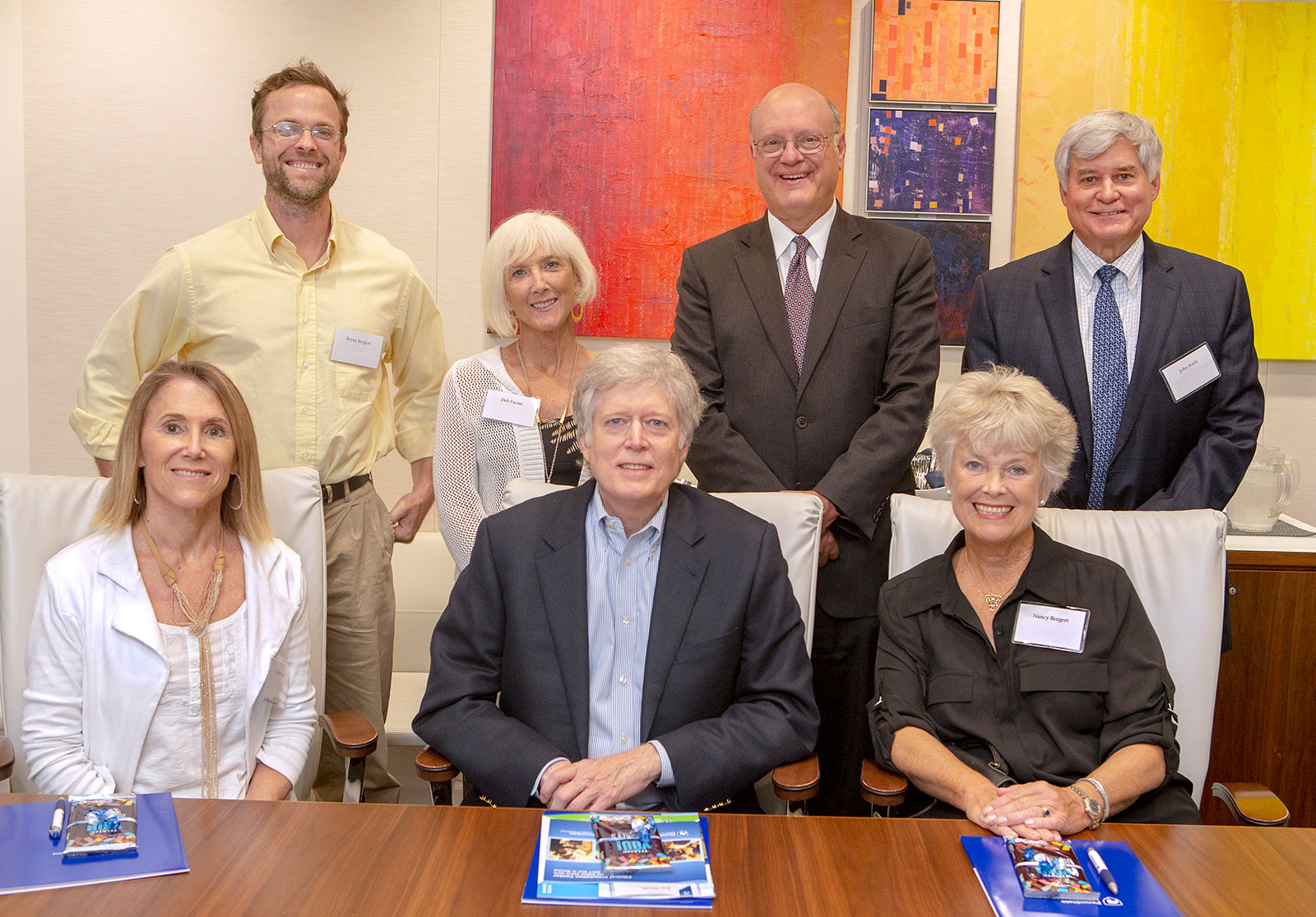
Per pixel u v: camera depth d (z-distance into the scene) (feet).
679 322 9.11
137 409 6.31
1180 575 7.06
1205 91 11.40
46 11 11.57
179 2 11.60
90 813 4.82
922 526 7.29
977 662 6.43
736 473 8.38
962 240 11.68
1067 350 8.40
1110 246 8.37
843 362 8.52
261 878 4.34
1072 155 8.32
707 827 4.91
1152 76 11.39
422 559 11.45
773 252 8.89
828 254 8.72
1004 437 6.20
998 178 11.72
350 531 8.91
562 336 9.00
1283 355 11.70
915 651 6.58
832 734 8.71
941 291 11.75
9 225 11.93
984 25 11.43
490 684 6.56
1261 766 9.80
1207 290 8.30
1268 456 10.39
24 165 11.82
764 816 5.04
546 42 11.59
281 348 8.66
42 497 7.09
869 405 8.64
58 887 4.25
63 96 11.69
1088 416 8.36
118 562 6.26
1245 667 9.75
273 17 11.68
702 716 6.36
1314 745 9.75
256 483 6.69
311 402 8.75
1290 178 11.48
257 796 6.39
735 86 11.61
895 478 8.30
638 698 6.43
